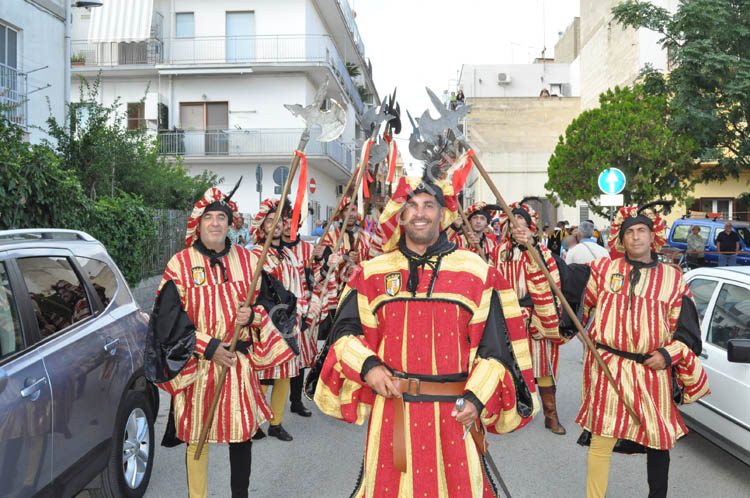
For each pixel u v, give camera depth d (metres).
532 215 5.34
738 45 15.31
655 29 16.42
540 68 44.72
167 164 17.44
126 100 25.30
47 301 3.46
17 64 13.37
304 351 5.76
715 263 18.84
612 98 22.59
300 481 4.45
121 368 3.87
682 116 15.73
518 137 37.03
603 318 3.58
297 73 24.94
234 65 24.34
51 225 8.27
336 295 5.76
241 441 3.38
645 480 4.46
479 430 2.71
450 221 2.73
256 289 3.53
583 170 22.81
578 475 4.54
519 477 4.51
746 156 16.05
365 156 3.33
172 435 3.54
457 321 2.53
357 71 32.84
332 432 5.60
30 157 7.97
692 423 4.83
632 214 3.66
